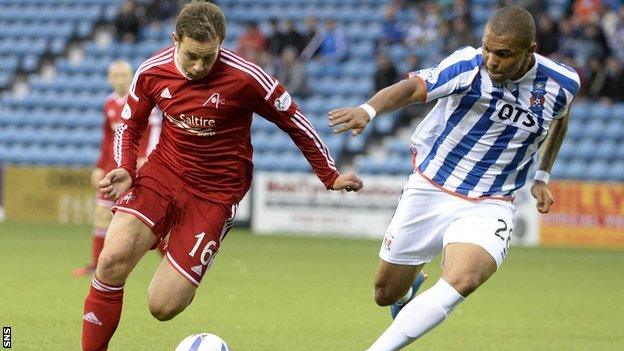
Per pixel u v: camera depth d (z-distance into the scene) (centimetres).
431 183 1928
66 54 8088
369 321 2770
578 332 2669
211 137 1867
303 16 7888
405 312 1752
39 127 7556
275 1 8031
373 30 7619
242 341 2392
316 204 6034
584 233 5662
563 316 2981
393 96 1761
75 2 8394
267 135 7031
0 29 8294
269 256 4719
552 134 2022
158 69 1836
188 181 1891
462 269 1762
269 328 2603
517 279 4025
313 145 1883
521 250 5384
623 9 7012
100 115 7469
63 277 3588
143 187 1880
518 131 1867
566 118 1986
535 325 2784
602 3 7031
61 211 6500
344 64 7362
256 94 1822
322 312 2931
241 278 3788
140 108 1891
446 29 6944
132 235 1825
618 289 3738
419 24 7094
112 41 8100
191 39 1706
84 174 6450
